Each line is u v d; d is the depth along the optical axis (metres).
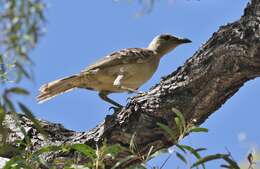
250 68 10.08
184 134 7.88
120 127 11.02
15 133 11.15
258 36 9.70
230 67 10.20
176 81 10.82
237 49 9.96
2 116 6.77
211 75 10.44
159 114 10.82
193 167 7.27
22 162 7.72
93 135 11.31
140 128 10.87
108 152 7.79
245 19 10.02
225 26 10.40
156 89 10.99
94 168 7.84
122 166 10.54
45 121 11.88
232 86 10.53
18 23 8.37
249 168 7.69
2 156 10.02
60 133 11.80
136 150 10.29
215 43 10.41
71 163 8.28
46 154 10.70
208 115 11.01
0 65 8.13
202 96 10.64
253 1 10.02
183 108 10.74
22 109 6.38
